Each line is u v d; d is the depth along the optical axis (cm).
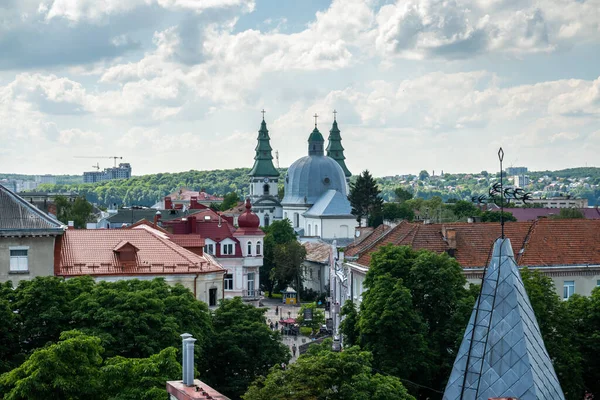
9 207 9481
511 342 3092
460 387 3145
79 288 7544
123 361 5556
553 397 3020
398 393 5712
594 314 7769
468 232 9950
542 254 9662
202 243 11225
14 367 6638
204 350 7512
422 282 7762
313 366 5547
